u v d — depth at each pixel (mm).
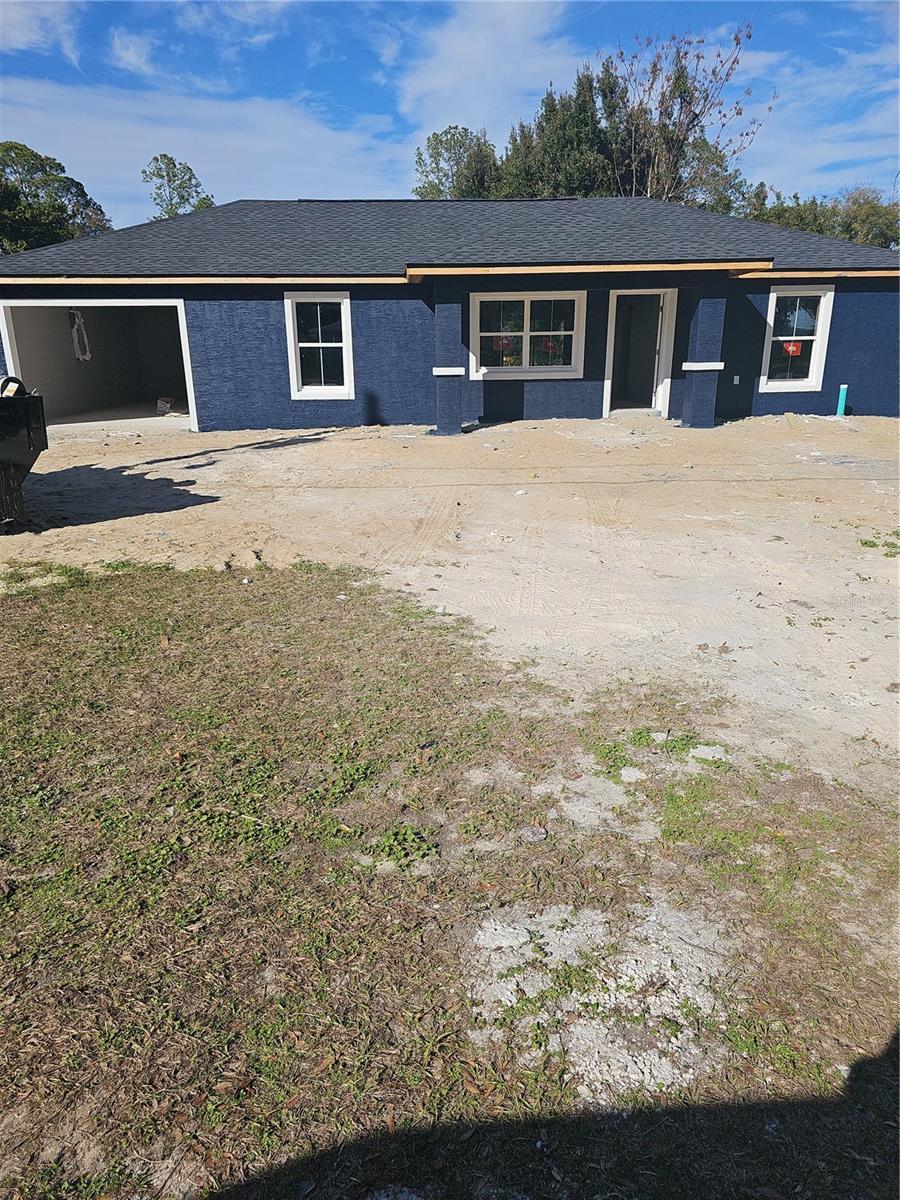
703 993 2232
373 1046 2072
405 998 2221
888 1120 1864
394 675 4367
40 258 13930
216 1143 1824
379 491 9398
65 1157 1793
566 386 14766
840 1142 1813
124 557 6738
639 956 2367
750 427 13922
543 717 3871
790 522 7754
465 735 3689
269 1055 2045
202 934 2457
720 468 10539
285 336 14062
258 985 2264
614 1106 1908
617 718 3861
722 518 7934
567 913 2547
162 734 3717
